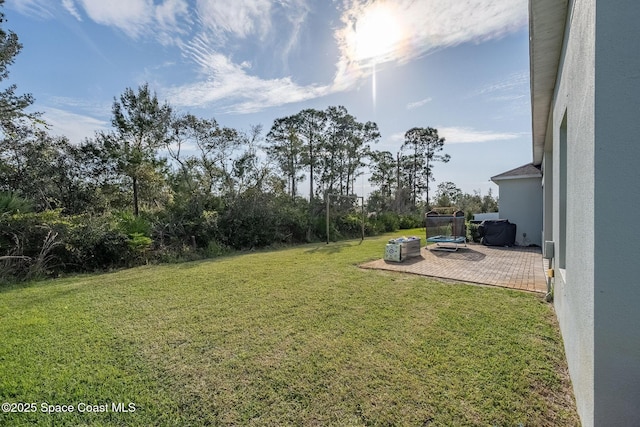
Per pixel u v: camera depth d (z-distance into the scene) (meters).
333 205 15.47
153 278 6.22
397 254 7.67
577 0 2.11
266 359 2.81
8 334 3.41
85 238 7.43
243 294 4.94
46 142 10.92
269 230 12.08
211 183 12.65
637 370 1.40
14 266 6.38
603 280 1.48
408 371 2.55
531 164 11.70
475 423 1.94
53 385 2.43
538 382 2.36
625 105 1.44
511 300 4.41
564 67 2.90
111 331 3.49
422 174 31.11
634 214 1.41
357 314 3.92
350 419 2.01
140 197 12.83
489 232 10.73
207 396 2.28
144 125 12.86
